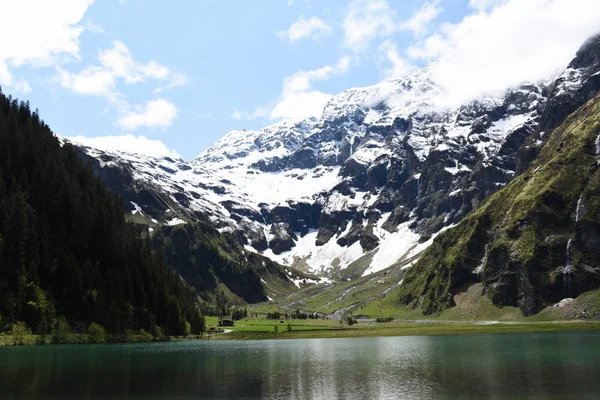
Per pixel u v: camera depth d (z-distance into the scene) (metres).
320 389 86.81
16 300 170.25
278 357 141.88
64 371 108.25
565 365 107.38
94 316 187.12
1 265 173.75
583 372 97.25
